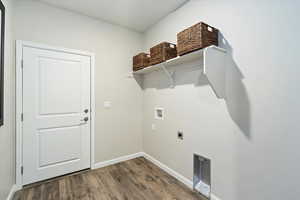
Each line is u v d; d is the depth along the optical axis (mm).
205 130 1741
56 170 2127
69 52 2209
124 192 1818
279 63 1166
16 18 1849
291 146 1110
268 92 1229
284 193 1145
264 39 1246
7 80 1620
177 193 1804
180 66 2066
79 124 2305
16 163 1839
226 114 1528
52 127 2100
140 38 2902
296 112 1087
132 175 2219
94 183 2002
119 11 2246
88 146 2385
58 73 2135
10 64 1718
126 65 2748
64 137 2188
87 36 2361
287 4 1123
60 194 1769
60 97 2152
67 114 2211
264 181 1254
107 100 2557
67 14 2199
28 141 1928
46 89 2051
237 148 1439
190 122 1930
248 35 1349
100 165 2477
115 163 2621
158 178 2137
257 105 1297
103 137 2520
